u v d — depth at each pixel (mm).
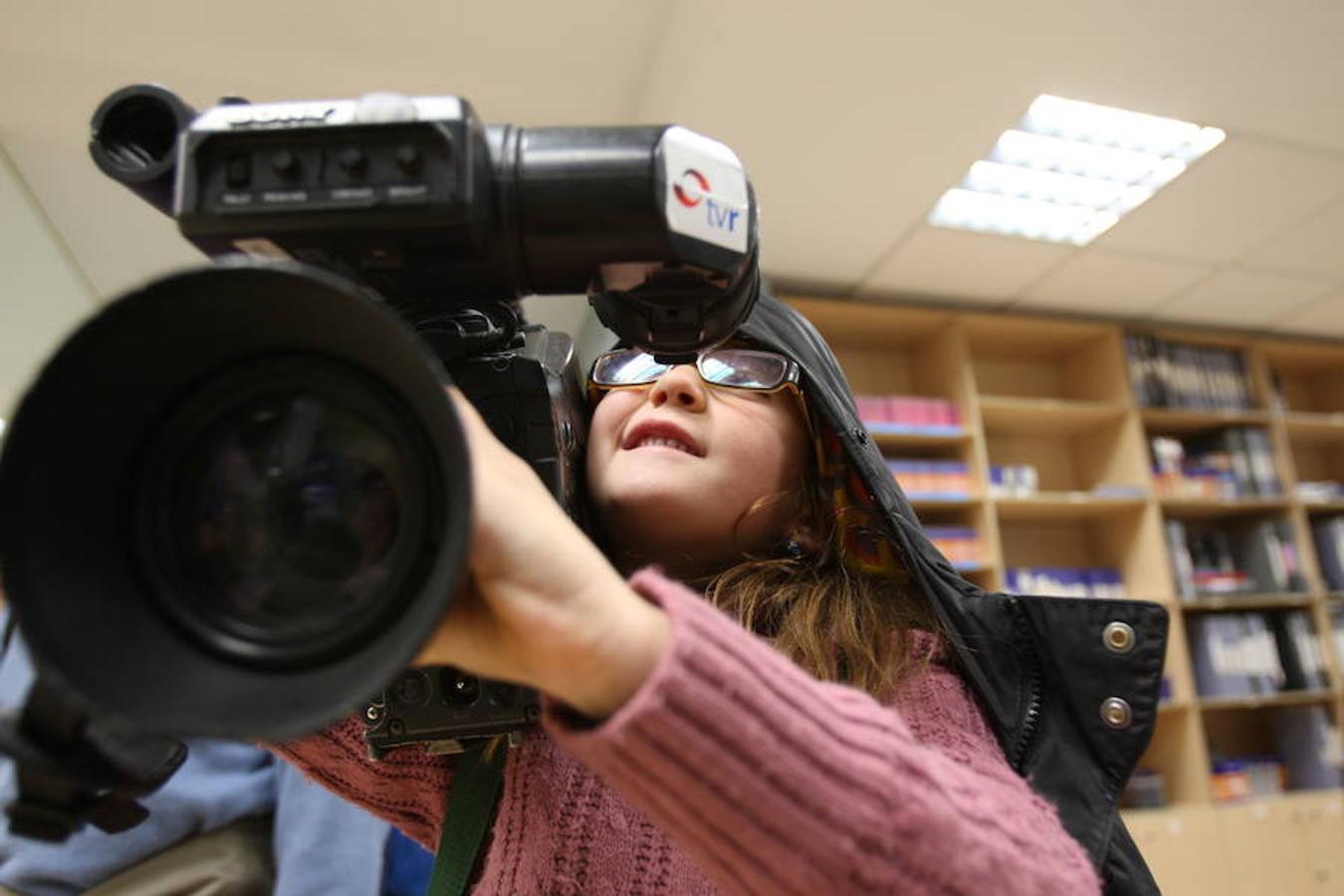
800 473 679
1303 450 3428
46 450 284
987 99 1711
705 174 406
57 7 1398
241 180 349
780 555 643
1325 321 2994
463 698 450
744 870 313
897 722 347
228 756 1010
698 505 592
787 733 307
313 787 954
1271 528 2885
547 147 379
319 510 309
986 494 2545
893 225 2244
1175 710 2627
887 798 308
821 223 2227
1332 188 2119
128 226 1944
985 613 576
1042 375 3160
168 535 310
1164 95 1737
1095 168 2062
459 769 557
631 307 464
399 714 454
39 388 277
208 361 313
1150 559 2717
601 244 386
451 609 321
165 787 960
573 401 611
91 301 2184
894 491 661
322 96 1630
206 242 362
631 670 312
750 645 328
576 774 512
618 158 377
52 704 297
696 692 300
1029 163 2035
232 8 1420
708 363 644
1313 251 2439
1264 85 1714
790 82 1640
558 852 489
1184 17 1509
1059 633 543
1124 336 2918
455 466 271
